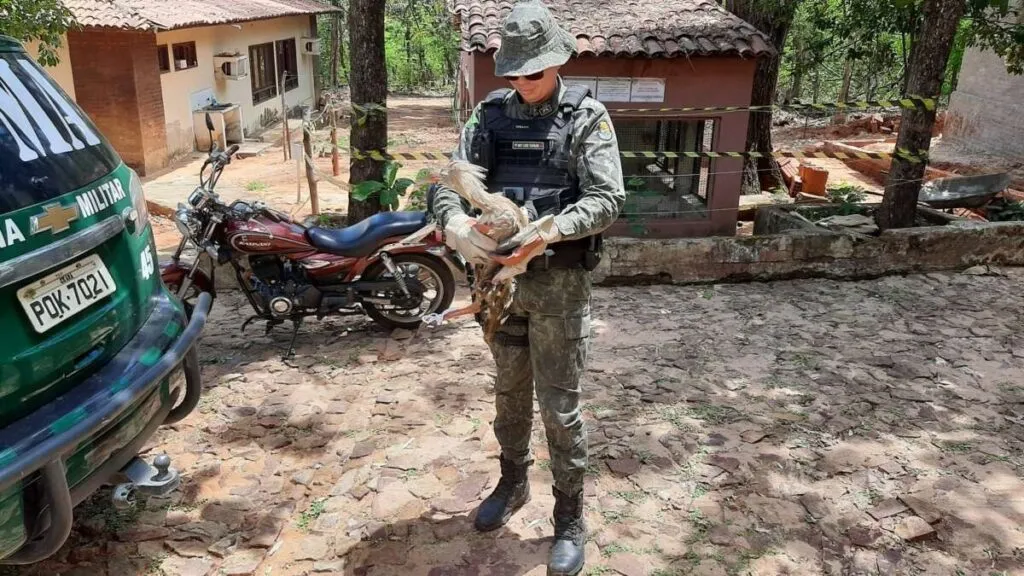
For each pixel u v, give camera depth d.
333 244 4.70
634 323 5.23
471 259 2.34
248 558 2.79
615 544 2.85
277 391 4.18
